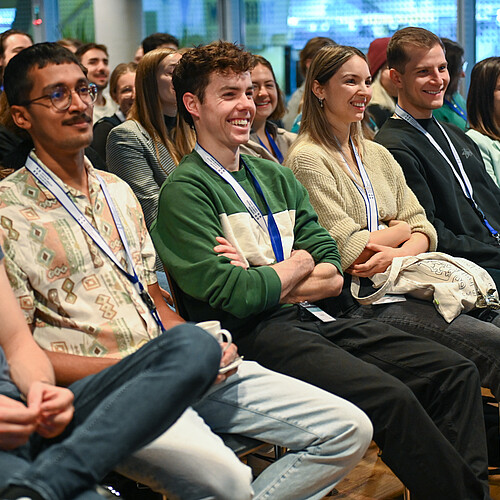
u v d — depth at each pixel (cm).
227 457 231
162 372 204
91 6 866
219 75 297
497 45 857
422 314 331
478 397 295
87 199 265
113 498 222
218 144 303
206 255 279
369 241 347
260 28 945
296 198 320
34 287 250
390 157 385
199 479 228
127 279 264
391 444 270
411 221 376
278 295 283
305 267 297
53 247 252
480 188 436
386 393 269
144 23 945
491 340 319
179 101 312
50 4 867
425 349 300
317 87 362
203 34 958
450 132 443
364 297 338
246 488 231
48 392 204
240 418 259
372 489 333
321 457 252
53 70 257
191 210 285
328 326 308
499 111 481
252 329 291
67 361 242
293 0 924
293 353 282
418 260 341
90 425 198
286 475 254
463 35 859
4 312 228
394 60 426
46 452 194
